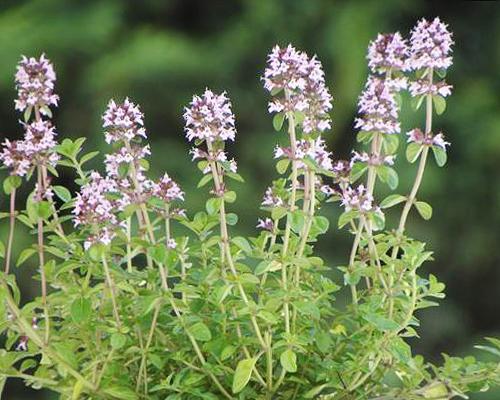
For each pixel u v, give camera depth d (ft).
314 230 2.47
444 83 2.43
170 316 2.39
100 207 2.32
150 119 6.18
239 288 2.33
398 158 6.13
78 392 2.35
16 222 5.83
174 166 6.10
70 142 2.45
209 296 2.35
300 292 2.34
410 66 2.42
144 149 2.41
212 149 2.37
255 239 2.46
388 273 2.41
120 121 2.38
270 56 2.38
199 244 2.39
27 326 2.33
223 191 2.37
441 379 2.40
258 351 2.39
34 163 2.36
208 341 2.37
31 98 2.35
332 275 5.59
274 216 2.37
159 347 2.37
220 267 2.37
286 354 2.31
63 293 2.38
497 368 2.40
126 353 2.38
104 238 2.32
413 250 2.40
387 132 2.42
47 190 2.37
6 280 2.35
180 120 6.19
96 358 2.36
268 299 2.39
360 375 2.40
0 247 2.36
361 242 2.45
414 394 2.41
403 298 2.40
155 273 2.39
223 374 2.37
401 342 2.35
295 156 2.38
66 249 2.41
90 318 2.37
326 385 2.36
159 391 2.40
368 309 2.36
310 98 2.39
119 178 2.43
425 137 2.43
